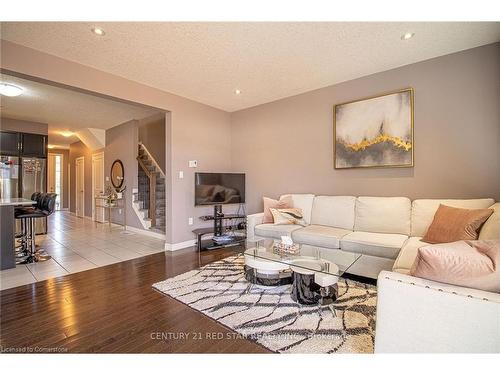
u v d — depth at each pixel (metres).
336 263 2.23
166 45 2.58
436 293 1.14
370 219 3.06
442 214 2.40
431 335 1.15
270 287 2.53
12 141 5.37
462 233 2.12
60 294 2.41
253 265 2.42
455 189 2.81
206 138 4.62
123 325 1.90
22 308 2.15
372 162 3.34
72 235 5.23
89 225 6.49
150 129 6.27
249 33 2.39
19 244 4.43
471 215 2.16
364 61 2.99
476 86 2.68
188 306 2.18
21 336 1.76
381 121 3.27
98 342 1.70
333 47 2.67
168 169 4.07
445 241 2.21
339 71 3.27
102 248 4.17
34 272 3.02
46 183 5.79
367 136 3.38
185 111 4.23
